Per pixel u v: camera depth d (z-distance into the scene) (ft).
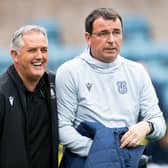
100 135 50.88
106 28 51.49
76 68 53.06
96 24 51.75
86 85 52.80
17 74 51.96
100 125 51.60
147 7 219.82
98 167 50.14
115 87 53.06
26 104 51.70
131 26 192.65
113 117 52.54
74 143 51.90
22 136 50.88
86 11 216.95
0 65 143.02
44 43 51.21
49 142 52.34
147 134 52.80
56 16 215.31
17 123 50.83
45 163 52.06
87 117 52.65
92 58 53.11
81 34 209.97
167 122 111.96
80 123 52.49
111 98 52.90
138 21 195.52
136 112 53.78
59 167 53.83
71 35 208.54
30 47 50.78
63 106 53.01
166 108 123.13
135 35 186.29
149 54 150.00
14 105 51.06
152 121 53.01
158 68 144.87
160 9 220.02
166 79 136.87
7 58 145.18
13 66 52.54
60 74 53.31
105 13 51.70
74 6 217.56
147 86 54.24
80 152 51.90
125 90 53.26
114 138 50.96
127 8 219.20
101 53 52.13
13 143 50.47
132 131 51.42
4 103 50.78
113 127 52.39
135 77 53.78
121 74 53.47
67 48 167.32
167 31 212.43
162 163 107.45
